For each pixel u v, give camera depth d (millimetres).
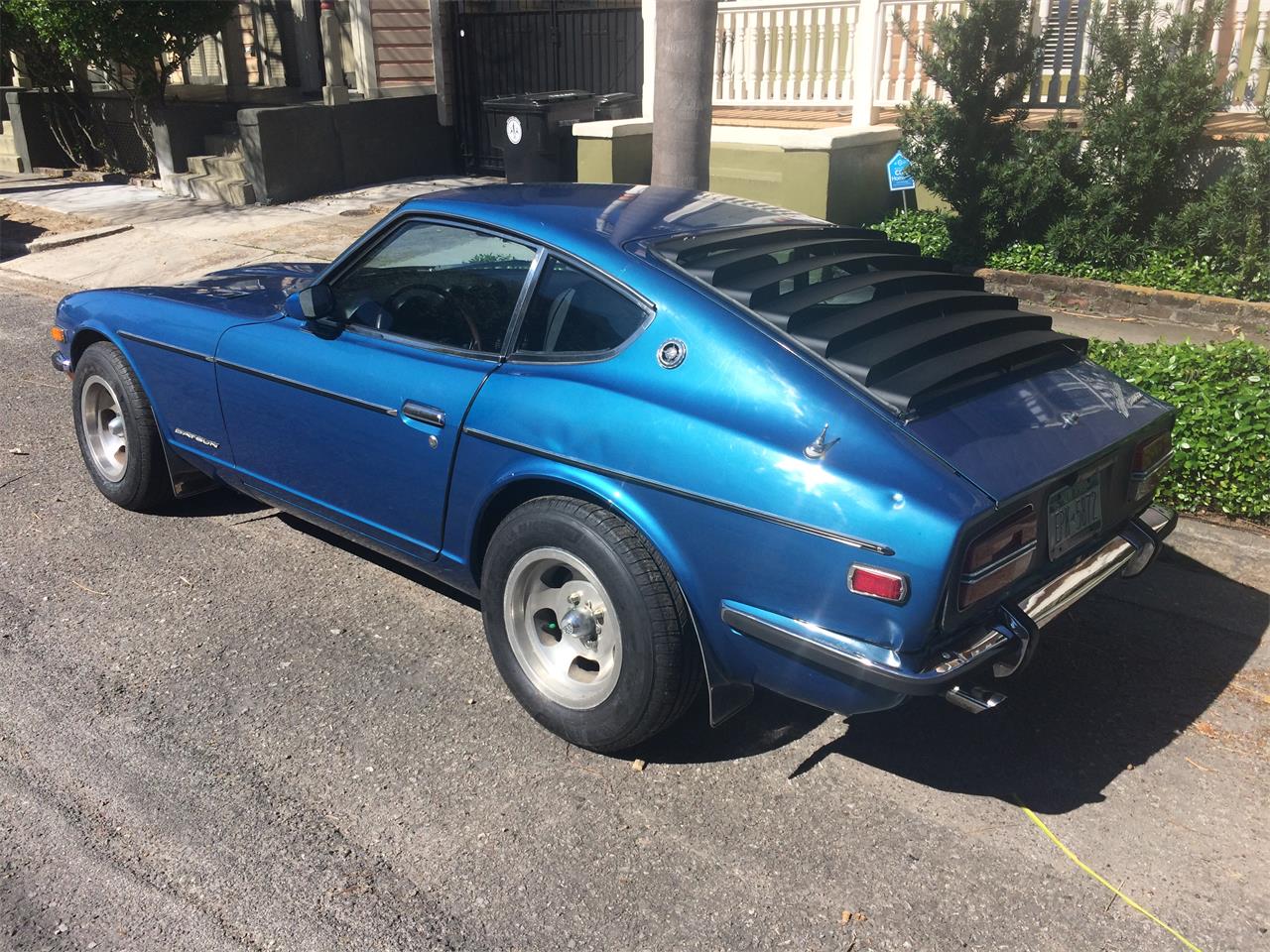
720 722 3289
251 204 13398
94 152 16094
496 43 14773
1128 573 3611
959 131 8523
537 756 3484
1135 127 7926
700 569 3086
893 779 3395
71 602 4422
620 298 3389
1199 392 5023
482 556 3787
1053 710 3752
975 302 3729
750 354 3105
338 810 3213
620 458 3189
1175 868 3016
